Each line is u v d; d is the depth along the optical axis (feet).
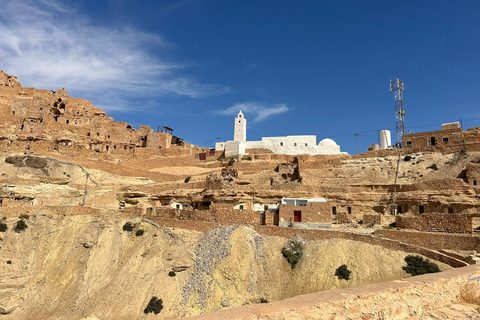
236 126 347.36
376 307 35.99
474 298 44.55
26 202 197.06
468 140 213.66
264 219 159.12
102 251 162.09
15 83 326.44
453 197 145.69
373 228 144.25
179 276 138.21
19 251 165.99
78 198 212.64
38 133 274.98
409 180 180.86
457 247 109.19
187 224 166.20
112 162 271.69
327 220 147.43
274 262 131.23
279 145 300.81
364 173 201.05
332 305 33.47
